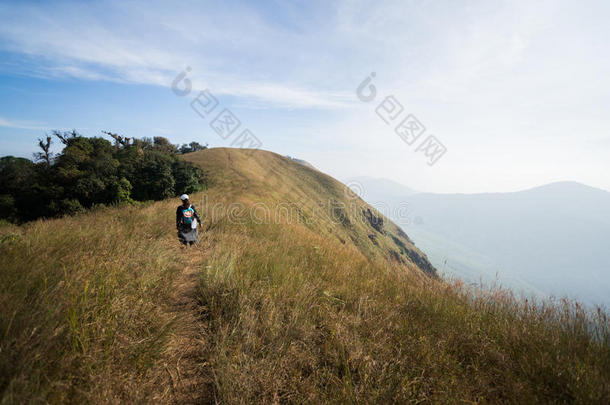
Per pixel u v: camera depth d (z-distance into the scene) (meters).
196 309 3.18
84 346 1.92
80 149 38.34
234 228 9.30
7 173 33.31
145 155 36.16
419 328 3.02
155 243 5.00
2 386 1.54
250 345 2.46
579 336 2.65
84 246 3.71
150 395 1.83
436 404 1.92
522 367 2.29
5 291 2.14
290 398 1.96
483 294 3.88
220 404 1.85
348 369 2.18
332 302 3.61
